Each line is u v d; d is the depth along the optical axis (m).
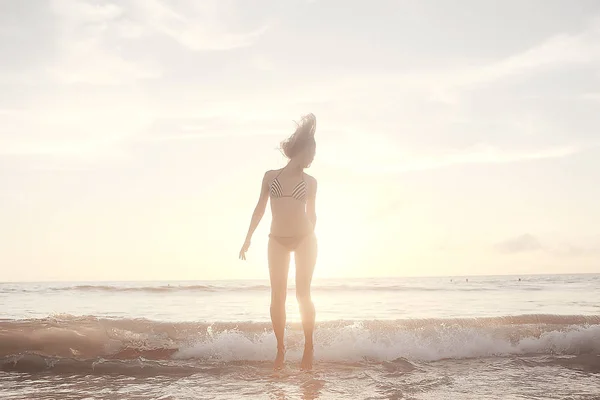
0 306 12.98
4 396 3.41
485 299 16.89
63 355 4.86
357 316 9.32
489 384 3.85
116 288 31.36
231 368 4.42
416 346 5.25
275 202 4.63
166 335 5.50
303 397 3.35
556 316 6.62
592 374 4.29
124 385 3.78
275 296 4.52
